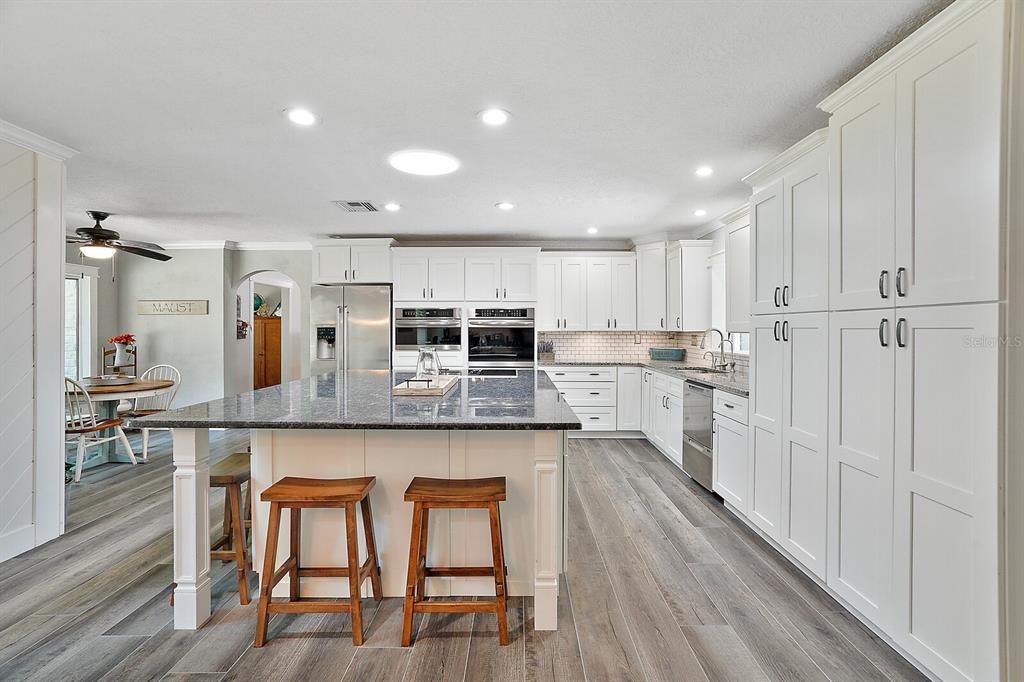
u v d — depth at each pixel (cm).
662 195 401
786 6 169
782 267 264
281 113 249
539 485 209
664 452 499
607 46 192
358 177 353
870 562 198
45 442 293
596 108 245
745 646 199
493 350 573
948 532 162
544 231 552
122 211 452
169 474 435
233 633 207
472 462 233
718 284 509
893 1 167
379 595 231
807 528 243
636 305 587
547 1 166
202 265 612
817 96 233
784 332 262
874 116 192
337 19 174
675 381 459
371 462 233
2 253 270
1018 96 142
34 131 271
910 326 176
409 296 571
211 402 250
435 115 252
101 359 597
